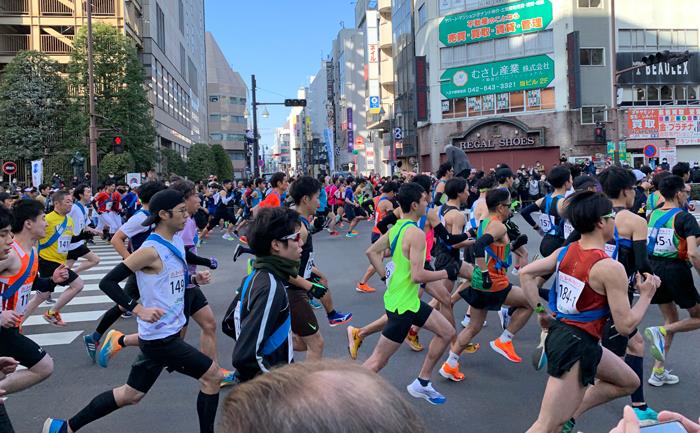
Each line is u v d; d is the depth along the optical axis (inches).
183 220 160.1
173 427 184.1
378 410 37.8
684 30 1565.0
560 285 137.1
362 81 3196.4
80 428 171.3
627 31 1552.7
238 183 1150.3
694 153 1583.4
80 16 1702.8
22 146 1413.6
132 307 150.8
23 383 164.1
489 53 1663.4
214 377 158.6
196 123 3267.7
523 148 1617.9
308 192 226.2
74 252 355.3
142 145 1494.8
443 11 1728.6
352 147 2957.7
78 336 302.7
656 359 193.2
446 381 220.5
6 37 1696.6
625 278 127.9
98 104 1405.0
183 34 2770.7
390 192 403.5
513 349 243.3
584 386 132.7
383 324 221.9
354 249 618.8
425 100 1786.4
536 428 132.4
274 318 134.5
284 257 140.8
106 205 691.4
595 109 1545.3
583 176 252.5
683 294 202.4
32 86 1428.4
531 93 1605.6
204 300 205.6
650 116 1549.0
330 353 257.3
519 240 257.8
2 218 150.3
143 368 157.6
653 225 207.3
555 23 1553.9
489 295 215.3
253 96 1192.8
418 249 182.9
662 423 66.1
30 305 300.4
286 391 38.7
